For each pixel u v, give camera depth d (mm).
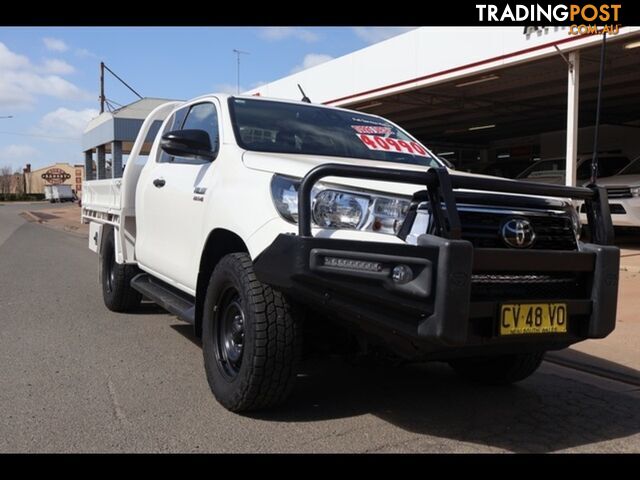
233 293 4113
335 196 3537
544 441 3830
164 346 5816
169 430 3814
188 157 4961
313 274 3275
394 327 3318
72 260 13367
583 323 3746
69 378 4824
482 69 13250
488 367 4836
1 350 5617
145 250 5977
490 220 3531
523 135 28719
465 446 3721
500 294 3535
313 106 5367
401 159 4965
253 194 3896
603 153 15117
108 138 20594
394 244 3230
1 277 10477
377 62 16203
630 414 4336
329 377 4996
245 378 3791
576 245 3844
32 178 115125
